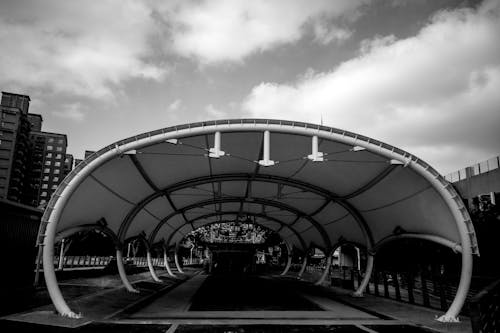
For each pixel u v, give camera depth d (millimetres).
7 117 88375
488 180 27047
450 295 15852
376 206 15797
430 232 14008
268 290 21750
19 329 8688
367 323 10859
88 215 13211
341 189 16109
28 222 16266
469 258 11242
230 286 24188
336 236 23656
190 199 20906
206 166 15016
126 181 13492
